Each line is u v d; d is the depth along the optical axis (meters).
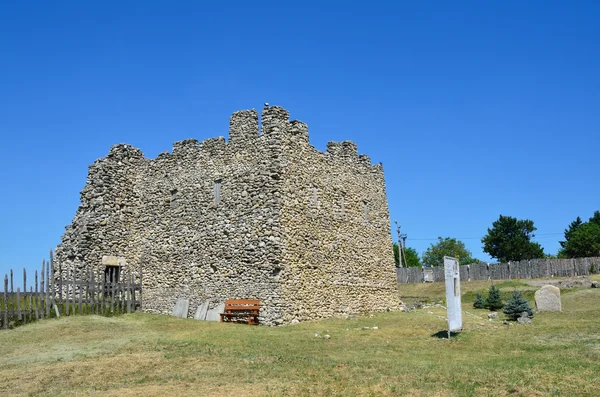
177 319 27.47
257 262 26.89
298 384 13.43
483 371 14.21
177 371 15.54
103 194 31.98
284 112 28.41
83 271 30.31
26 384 14.85
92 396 13.12
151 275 31.48
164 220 31.62
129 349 19.27
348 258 31.95
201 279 29.06
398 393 12.34
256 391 12.91
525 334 20.80
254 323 26.25
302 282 27.67
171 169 31.92
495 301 35.34
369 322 27.25
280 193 27.14
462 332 21.80
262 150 27.92
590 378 12.93
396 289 36.50
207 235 29.27
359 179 34.44
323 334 22.44
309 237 28.83
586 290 38.47
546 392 11.98
